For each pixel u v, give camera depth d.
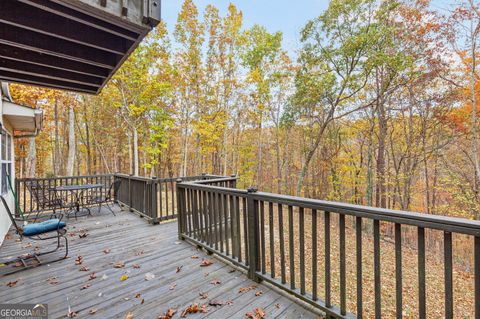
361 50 9.03
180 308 2.02
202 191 3.35
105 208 6.41
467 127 9.47
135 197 5.82
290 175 18.25
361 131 13.05
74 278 2.58
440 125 10.73
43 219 5.26
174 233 4.19
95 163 20.61
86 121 17.38
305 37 10.17
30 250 3.46
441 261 8.40
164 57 12.10
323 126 11.80
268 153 20.05
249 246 2.52
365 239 9.10
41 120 6.33
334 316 1.79
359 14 9.02
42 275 2.65
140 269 2.78
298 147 18.00
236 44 14.93
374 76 10.29
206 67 14.88
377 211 1.50
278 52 14.92
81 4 1.54
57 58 2.67
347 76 9.78
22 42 2.05
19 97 9.73
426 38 9.37
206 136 14.75
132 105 11.27
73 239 3.92
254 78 14.59
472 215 9.48
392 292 5.48
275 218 9.77
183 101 15.09
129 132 14.42
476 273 1.17
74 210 5.94
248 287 2.35
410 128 11.37
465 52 8.91
